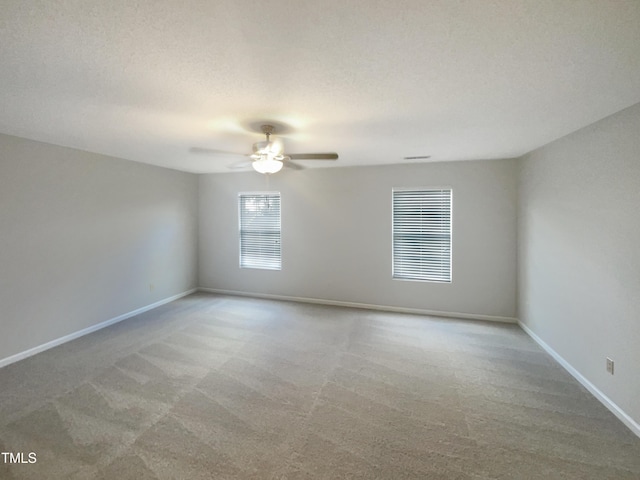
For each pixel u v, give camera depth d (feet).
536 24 4.10
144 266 15.06
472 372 9.39
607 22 4.05
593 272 8.19
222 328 12.89
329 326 13.15
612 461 5.97
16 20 3.94
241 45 4.58
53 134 9.59
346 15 3.91
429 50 4.74
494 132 9.14
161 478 5.54
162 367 9.61
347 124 8.36
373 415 7.36
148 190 15.21
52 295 11.03
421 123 8.25
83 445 6.29
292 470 5.74
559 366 9.75
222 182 18.08
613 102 6.74
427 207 14.60
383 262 15.28
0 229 9.61
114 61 5.06
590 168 8.29
